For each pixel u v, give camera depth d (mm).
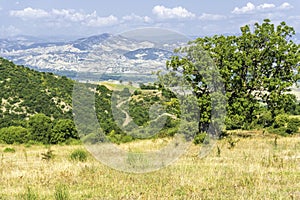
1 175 12062
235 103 28656
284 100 30344
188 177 10898
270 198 8375
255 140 23281
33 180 11109
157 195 8859
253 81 29500
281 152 16406
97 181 10586
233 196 8648
